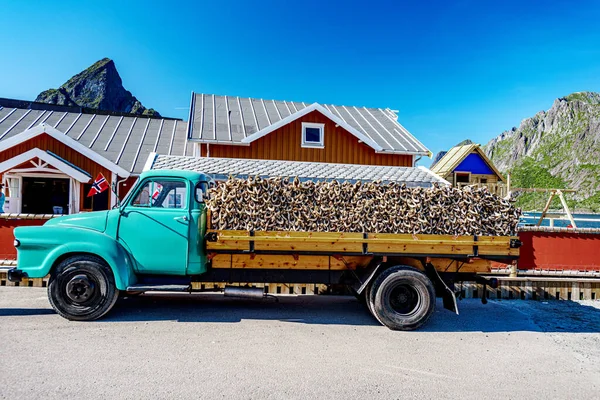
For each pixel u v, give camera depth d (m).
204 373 3.62
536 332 5.46
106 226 5.27
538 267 9.10
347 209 5.53
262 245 5.32
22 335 4.48
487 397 3.39
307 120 14.88
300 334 4.93
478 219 5.59
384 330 5.26
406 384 3.58
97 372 3.55
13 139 12.51
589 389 3.62
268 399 3.17
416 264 5.67
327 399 3.22
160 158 10.86
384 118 18.42
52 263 5.00
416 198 5.58
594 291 7.75
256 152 14.41
